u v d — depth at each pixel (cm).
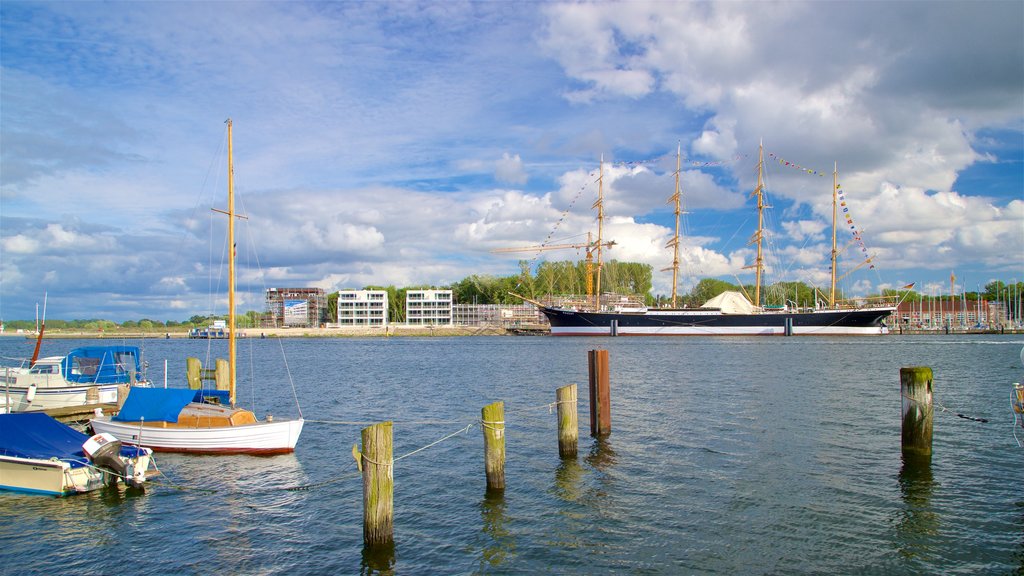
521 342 13562
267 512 1945
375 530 1598
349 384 5350
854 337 13412
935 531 1683
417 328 19925
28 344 15275
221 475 2339
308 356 9556
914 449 2259
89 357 3528
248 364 7931
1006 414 3294
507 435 2880
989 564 1494
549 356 8675
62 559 1630
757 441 2684
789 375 5291
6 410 3128
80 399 3325
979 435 2738
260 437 2602
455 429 3169
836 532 1684
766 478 2153
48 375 3312
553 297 19312
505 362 7662
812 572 1463
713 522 1764
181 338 19362
